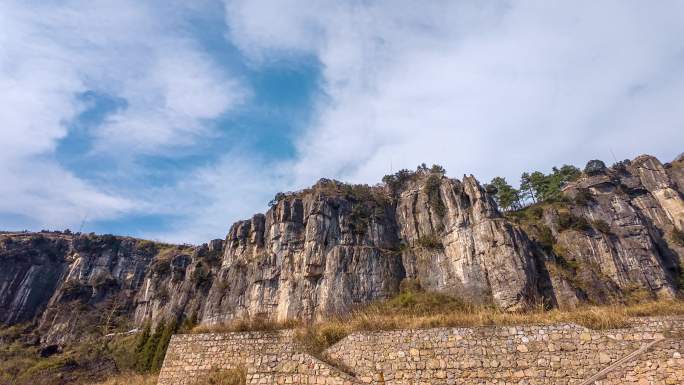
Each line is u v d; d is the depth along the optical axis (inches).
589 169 3718.0
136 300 4293.8
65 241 4997.5
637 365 491.5
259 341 700.0
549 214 3216.0
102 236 5123.0
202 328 780.6
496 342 570.9
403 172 4178.2
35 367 2313.0
